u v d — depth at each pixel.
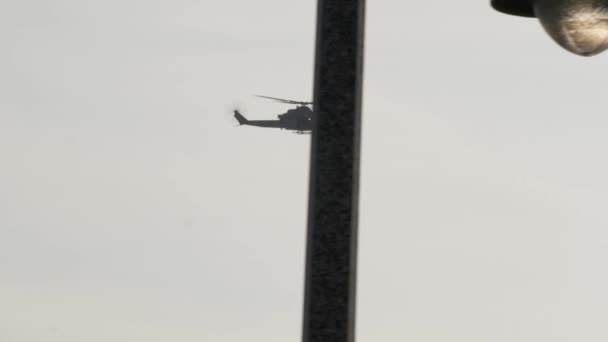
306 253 12.91
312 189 12.95
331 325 12.69
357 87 13.05
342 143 12.96
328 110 13.02
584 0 14.64
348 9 13.11
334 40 13.10
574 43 15.01
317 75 13.10
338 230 12.82
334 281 12.75
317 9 13.24
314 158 12.98
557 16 14.89
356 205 12.98
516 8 16.00
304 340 12.76
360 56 13.13
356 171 13.01
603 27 14.69
